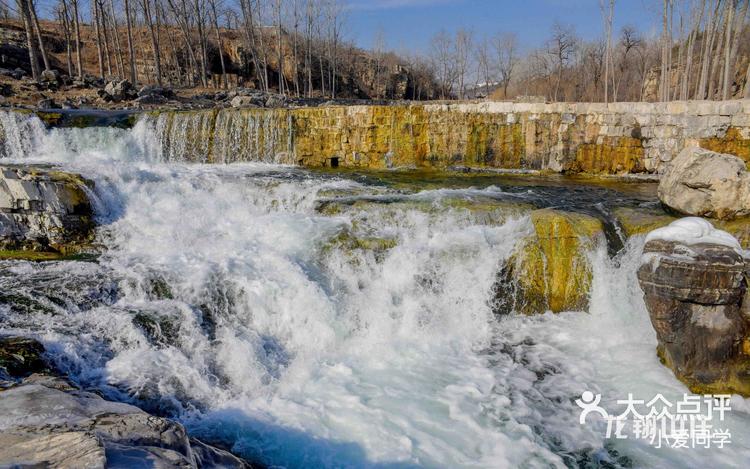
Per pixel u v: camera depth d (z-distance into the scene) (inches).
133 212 371.9
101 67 1007.6
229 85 1457.9
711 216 324.5
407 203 362.6
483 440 201.9
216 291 274.8
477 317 300.4
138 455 116.7
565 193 431.2
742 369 226.4
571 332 289.0
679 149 522.0
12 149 514.9
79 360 216.2
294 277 288.8
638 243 304.5
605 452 197.3
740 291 223.3
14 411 140.9
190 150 564.1
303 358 261.6
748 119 491.5
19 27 1240.8
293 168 551.5
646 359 257.4
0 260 303.1
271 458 188.7
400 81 2060.8
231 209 391.2
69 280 271.4
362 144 574.6
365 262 308.5
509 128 556.7
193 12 1380.4
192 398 217.2
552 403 226.7
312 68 1720.0
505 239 320.5
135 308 257.0
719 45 914.1
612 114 538.3
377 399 227.0
